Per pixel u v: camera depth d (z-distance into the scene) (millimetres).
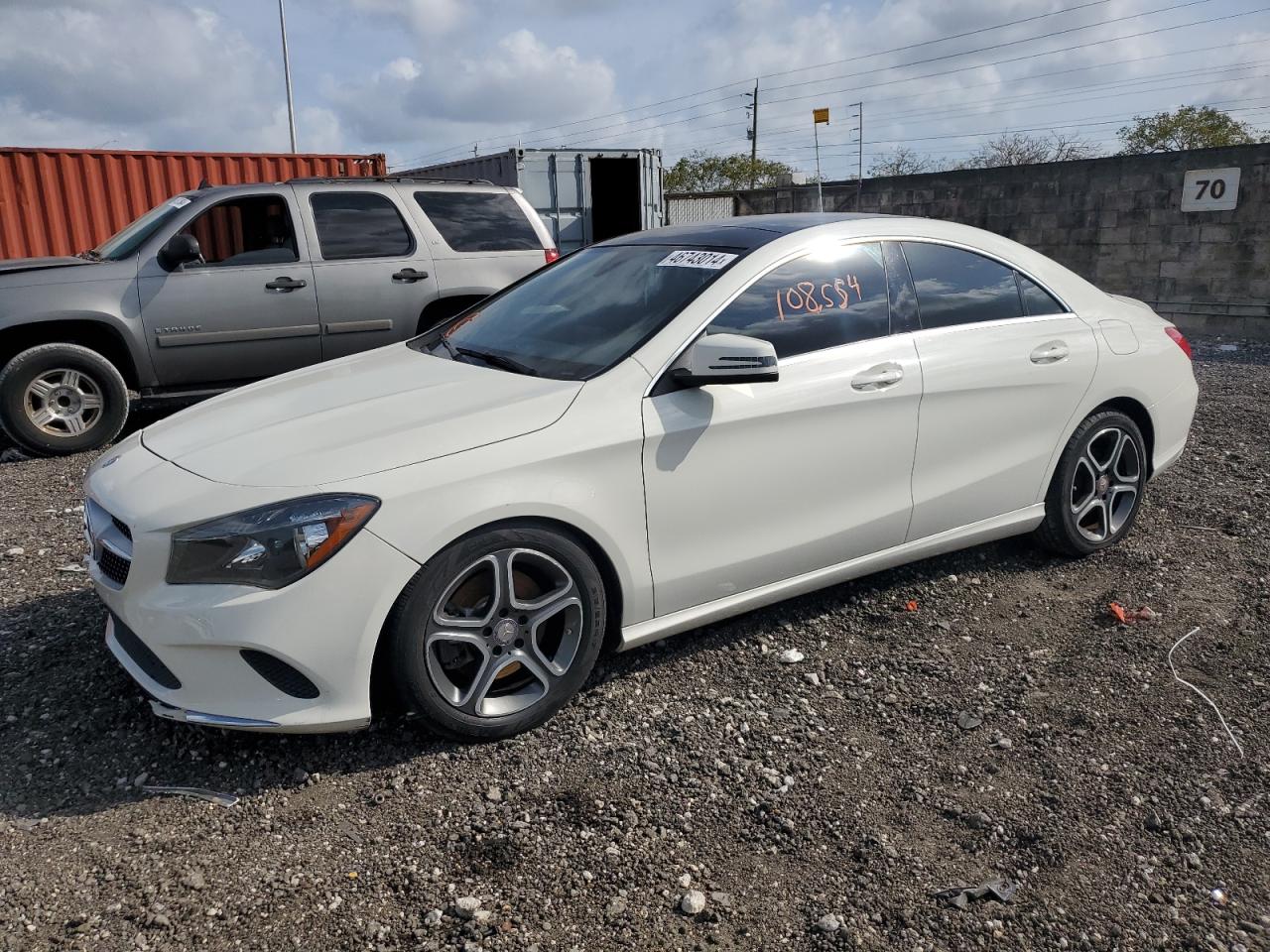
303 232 7352
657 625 3383
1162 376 4629
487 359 3641
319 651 2750
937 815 2770
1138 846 2635
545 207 14219
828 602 4125
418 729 3139
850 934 2320
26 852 2564
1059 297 4391
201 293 7016
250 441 3061
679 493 3287
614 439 3121
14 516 5457
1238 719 3225
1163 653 3676
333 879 2479
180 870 2508
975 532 4156
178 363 7059
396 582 2795
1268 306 12781
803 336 3600
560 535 3076
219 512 2748
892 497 3830
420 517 2812
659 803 2805
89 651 3660
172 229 7055
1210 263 13250
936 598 4160
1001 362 4039
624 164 14852
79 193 11008
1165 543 4750
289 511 2725
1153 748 3076
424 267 7691
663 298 3564
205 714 2781
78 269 6797
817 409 3537
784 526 3564
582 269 4145
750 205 20969
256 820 2709
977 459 4059
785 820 2736
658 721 3227
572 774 2932
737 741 3123
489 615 2988
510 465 2949
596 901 2418
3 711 3250
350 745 3053
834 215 4023
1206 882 2502
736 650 3717
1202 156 13109
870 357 3707
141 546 2787
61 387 6840
